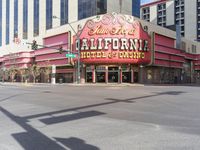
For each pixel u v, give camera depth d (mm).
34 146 7172
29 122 10672
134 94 23922
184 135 8211
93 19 51875
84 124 10117
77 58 53531
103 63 52406
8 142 7602
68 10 68250
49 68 64438
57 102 17891
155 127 9453
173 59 63875
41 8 77000
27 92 28750
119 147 6930
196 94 24141
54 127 9625
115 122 10469
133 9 70875
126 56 50906
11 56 83125
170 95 22844
